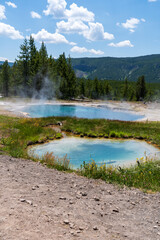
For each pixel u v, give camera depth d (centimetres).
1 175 573
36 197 443
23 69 5356
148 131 1720
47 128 1725
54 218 350
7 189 462
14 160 816
